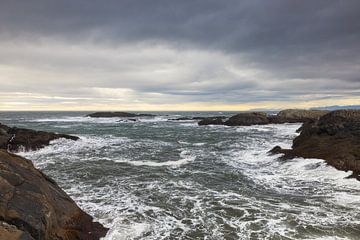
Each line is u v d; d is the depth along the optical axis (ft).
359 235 25.21
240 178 45.44
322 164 46.88
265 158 59.57
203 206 32.91
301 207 32.09
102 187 40.65
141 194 37.40
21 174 25.77
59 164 55.62
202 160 60.13
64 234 22.79
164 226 27.58
